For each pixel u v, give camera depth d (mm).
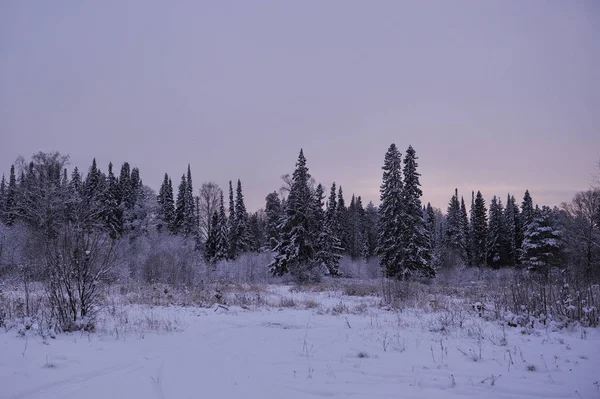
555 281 14383
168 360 6879
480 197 65688
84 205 33781
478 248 65312
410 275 35062
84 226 10492
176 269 26438
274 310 15164
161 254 28047
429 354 7777
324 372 6402
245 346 8383
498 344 8641
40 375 5719
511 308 12750
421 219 36688
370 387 5645
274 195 53938
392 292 19125
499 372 6480
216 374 6137
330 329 10883
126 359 6809
